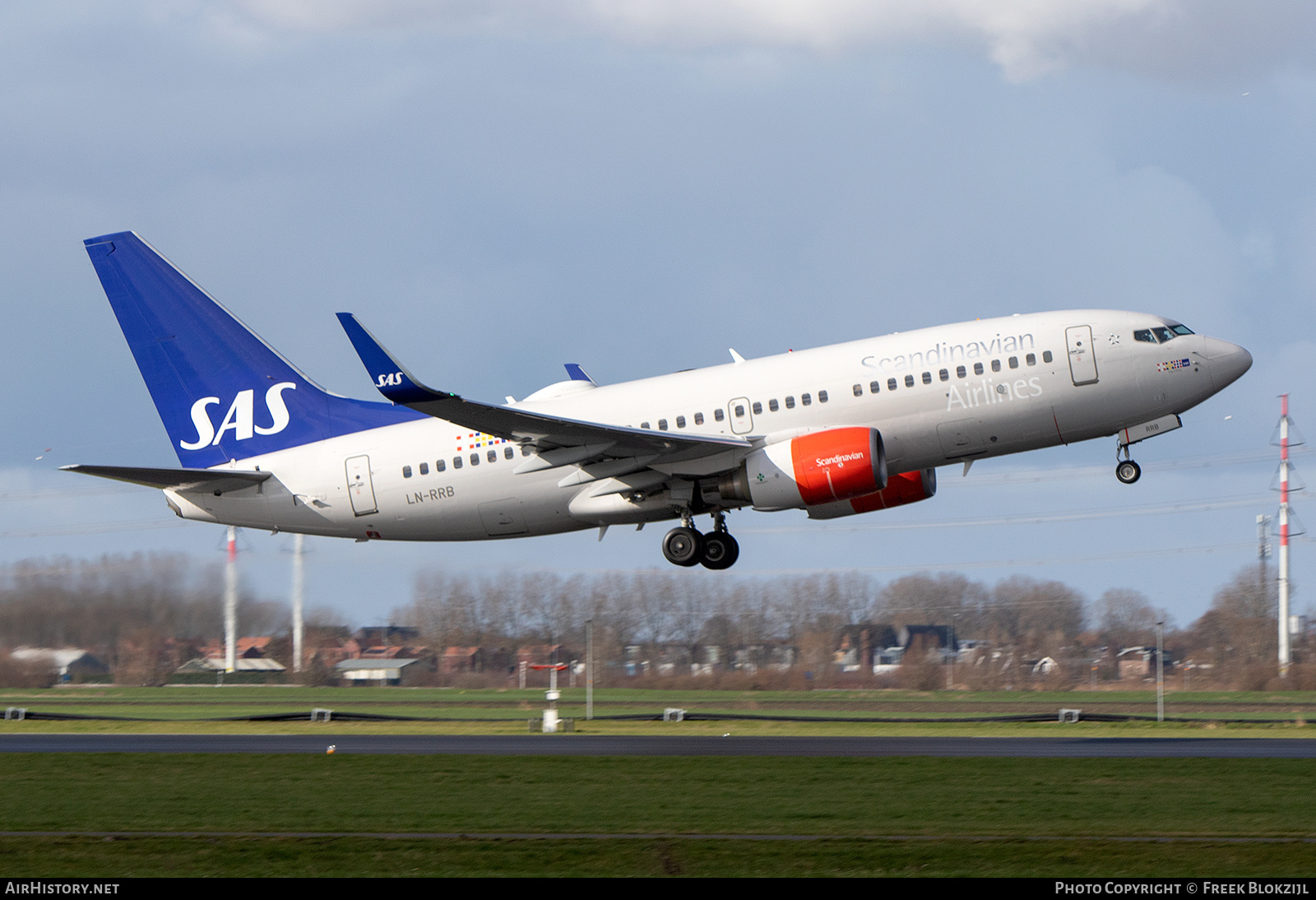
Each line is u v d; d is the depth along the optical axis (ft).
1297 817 240.53
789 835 228.63
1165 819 240.32
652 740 400.88
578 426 398.42
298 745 381.81
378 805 260.62
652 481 426.10
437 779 298.35
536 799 268.00
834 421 412.98
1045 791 274.57
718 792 274.98
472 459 439.22
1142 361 403.54
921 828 232.94
